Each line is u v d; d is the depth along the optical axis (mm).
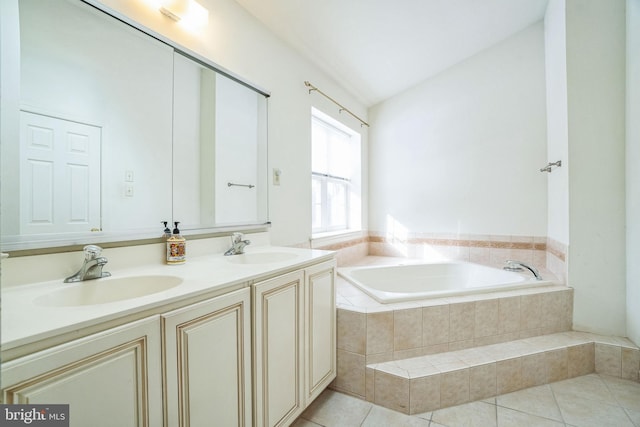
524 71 2770
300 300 1354
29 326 585
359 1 1886
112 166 1128
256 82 1848
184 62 1409
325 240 2613
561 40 2209
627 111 1940
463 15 2320
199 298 882
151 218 1266
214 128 1570
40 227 923
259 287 1105
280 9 1817
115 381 675
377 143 3518
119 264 1132
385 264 2967
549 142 2602
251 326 1081
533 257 2748
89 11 1057
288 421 1263
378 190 3516
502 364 1668
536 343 1883
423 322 1711
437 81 3164
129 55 1183
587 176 2059
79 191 1025
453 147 3094
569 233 2102
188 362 840
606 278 2018
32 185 908
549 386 1753
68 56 1000
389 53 2566
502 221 2877
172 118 1357
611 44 1993
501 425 1420
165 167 1328
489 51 2908
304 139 2322
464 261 3025
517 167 2812
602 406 1563
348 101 3053
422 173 3254
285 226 2107
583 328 2070
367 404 1581
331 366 1622
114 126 1135
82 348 618
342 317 1679
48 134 948
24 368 537
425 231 3244
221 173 1614
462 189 3055
